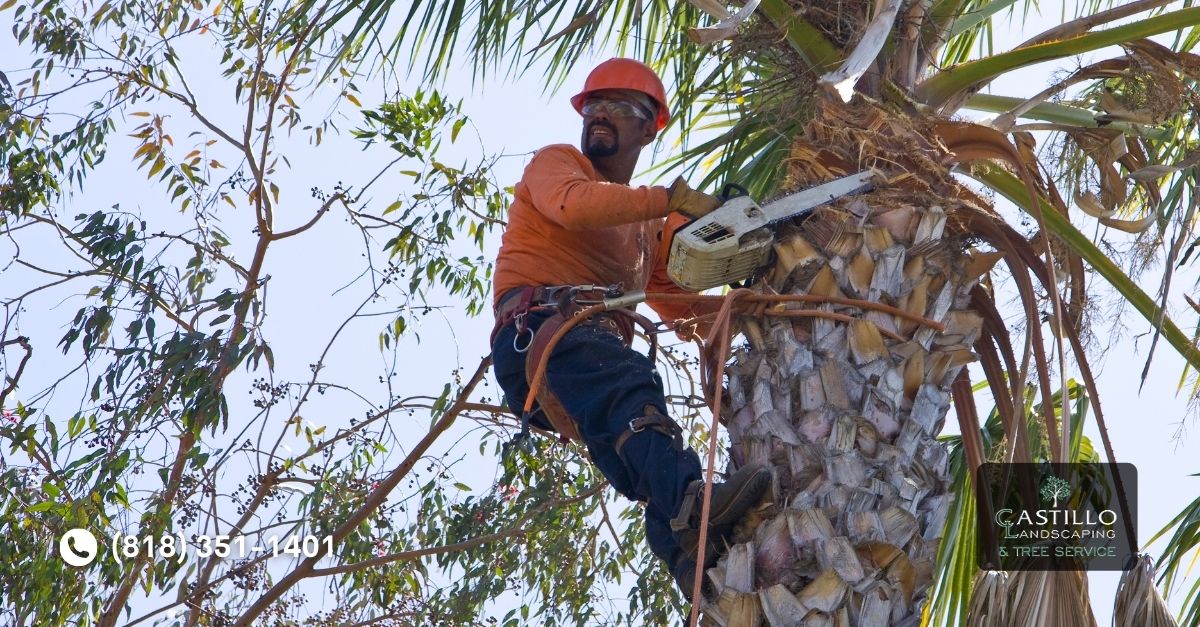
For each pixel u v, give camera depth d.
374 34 9.23
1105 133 7.33
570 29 8.55
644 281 7.43
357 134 12.36
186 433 11.34
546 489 11.66
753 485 5.64
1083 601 6.36
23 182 12.28
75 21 13.00
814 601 5.45
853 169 6.57
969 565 8.02
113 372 10.60
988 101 7.61
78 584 10.49
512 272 6.90
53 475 10.62
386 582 11.54
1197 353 7.45
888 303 6.13
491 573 11.45
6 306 11.94
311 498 11.35
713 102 8.72
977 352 7.17
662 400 6.26
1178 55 7.18
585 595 11.59
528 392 6.71
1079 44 6.86
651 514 6.37
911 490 5.79
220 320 10.91
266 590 11.63
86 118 12.78
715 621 5.66
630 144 7.33
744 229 6.21
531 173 6.85
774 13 6.89
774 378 6.04
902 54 6.92
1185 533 8.61
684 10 9.48
